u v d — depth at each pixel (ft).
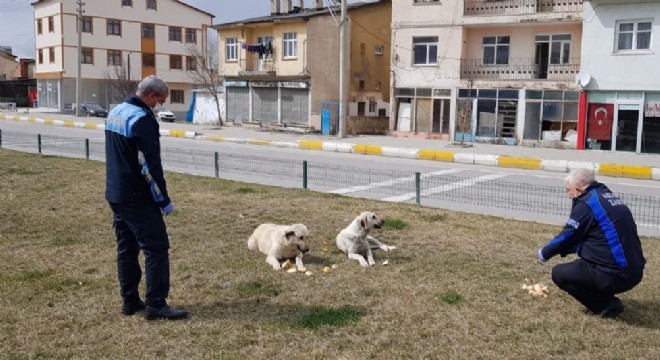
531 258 24.09
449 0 100.12
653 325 17.19
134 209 16.21
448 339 15.89
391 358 14.67
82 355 14.64
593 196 17.35
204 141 95.86
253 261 22.88
